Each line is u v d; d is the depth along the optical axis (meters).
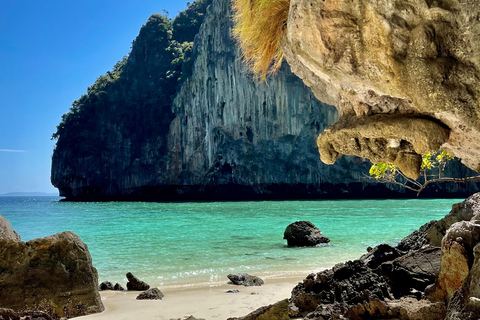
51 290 5.38
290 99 54.62
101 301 5.86
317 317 3.82
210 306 5.79
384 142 2.62
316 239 12.82
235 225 20.88
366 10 2.05
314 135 54.34
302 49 2.43
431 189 54.22
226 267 9.58
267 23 2.99
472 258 3.09
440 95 1.95
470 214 4.44
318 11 2.21
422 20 1.92
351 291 4.11
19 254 5.39
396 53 2.04
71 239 5.74
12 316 4.78
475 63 1.85
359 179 53.06
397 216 24.72
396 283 4.23
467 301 2.52
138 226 21.05
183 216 28.53
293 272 8.73
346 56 2.20
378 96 2.45
